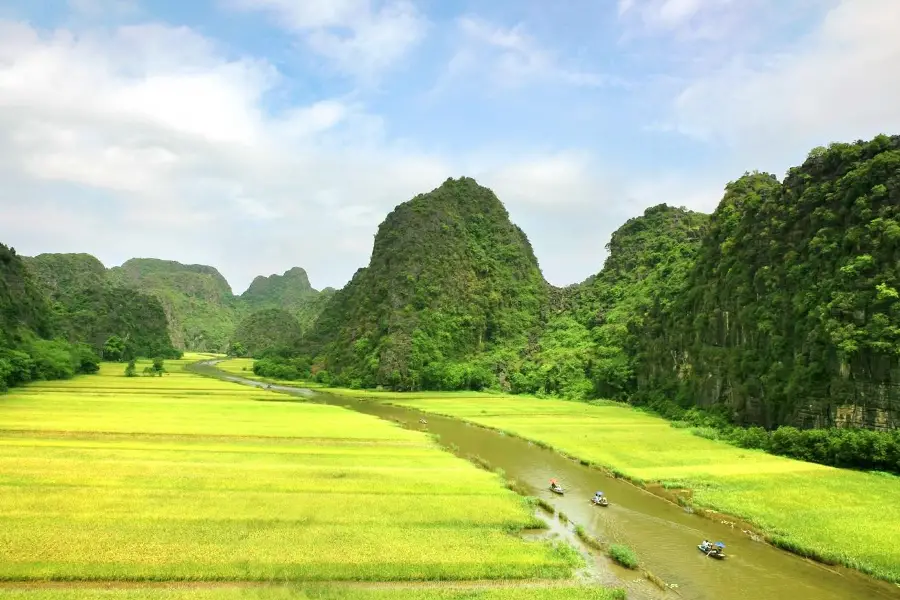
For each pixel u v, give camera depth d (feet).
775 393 210.79
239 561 88.94
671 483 150.92
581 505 134.00
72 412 225.35
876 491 142.20
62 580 81.97
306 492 126.00
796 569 99.40
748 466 171.22
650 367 329.93
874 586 92.99
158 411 240.94
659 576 95.09
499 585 87.81
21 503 109.70
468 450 195.62
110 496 116.26
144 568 85.15
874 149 212.84
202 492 122.11
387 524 108.47
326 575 86.53
